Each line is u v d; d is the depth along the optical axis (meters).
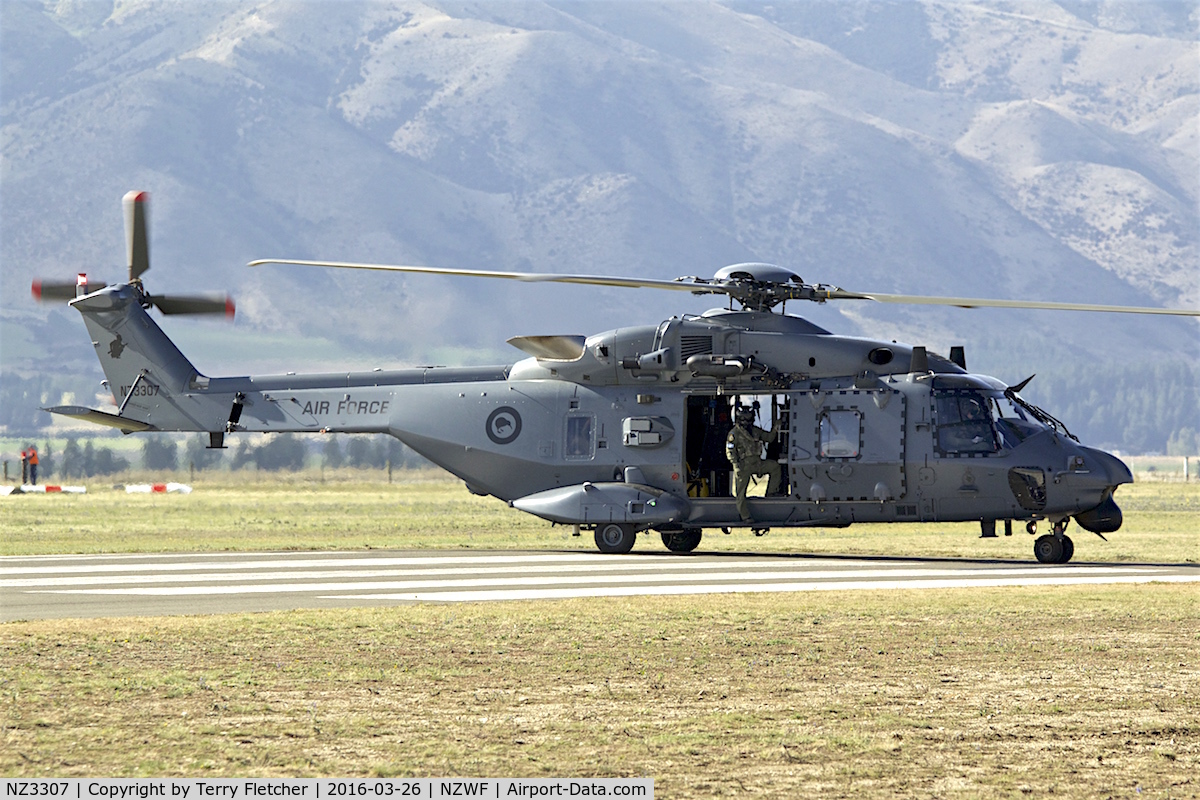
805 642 46.81
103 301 98.88
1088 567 77.69
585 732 33.78
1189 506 175.12
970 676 40.97
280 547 96.94
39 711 35.16
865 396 84.00
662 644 46.22
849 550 96.25
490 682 39.62
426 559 84.62
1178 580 67.81
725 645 46.06
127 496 199.12
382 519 138.62
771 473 87.50
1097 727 34.69
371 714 35.44
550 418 91.50
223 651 44.25
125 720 34.41
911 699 37.75
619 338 89.00
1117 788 29.58
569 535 114.56
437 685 39.12
